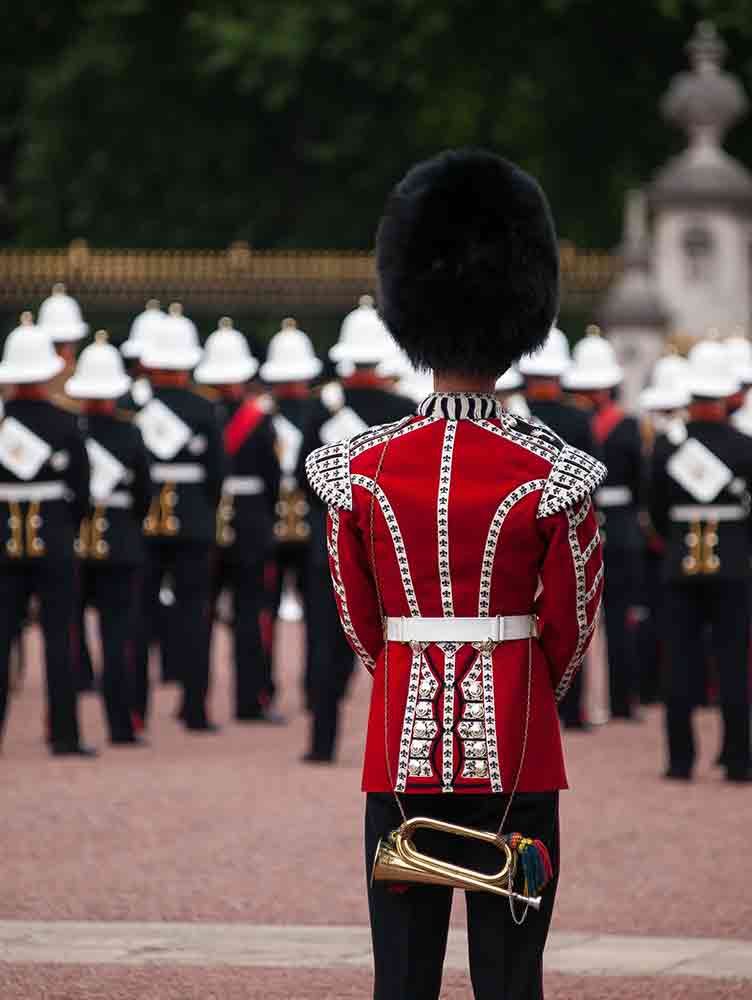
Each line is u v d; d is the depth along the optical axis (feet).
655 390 105.81
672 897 58.70
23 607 86.12
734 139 262.06
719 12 248.11
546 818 35.17
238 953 51.06
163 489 94.17
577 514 34.86
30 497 83.76
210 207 276.62
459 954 51.19
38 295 192.75
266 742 91.76
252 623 99.76
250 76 261.44
